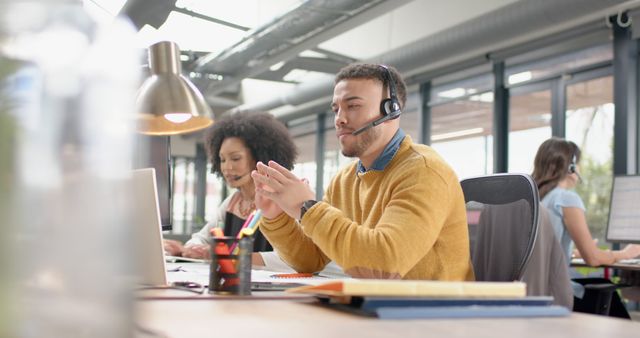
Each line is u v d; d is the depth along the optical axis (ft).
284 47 19.38
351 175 6.19
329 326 2.41
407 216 4.67
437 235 4.82
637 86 15.71
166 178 5.61
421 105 22.80
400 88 5.80
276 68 24.56
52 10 1.42
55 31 1.42
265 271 5.96
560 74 17.62
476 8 17.71
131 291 1.43
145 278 4.10
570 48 17.07
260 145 8.98
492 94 19.80
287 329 2.32
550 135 17.97
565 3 14.06
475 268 6.03
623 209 11.29
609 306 9.41
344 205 6.18
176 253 7.83
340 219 4.60
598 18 15.87
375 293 2.68
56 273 1.34
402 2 15.15
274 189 4.74
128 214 1.43
